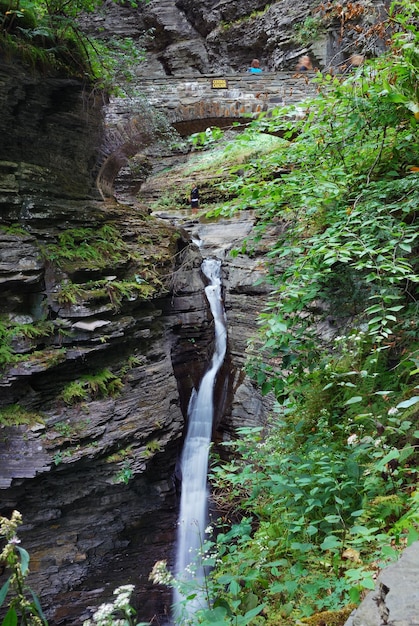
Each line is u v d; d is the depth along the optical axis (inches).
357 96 152.6
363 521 97.3
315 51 501.4
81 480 224.7
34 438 204.4
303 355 148.6
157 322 285.0
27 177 226.2
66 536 231.3
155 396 249.3
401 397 123.6
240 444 156.5
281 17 567.5
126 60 293.0
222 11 653.3
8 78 217.3
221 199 477.7
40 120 240.1
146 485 246.7
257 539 115.3
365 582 63.0
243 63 654.5
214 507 266.5
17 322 209.3
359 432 127.8
